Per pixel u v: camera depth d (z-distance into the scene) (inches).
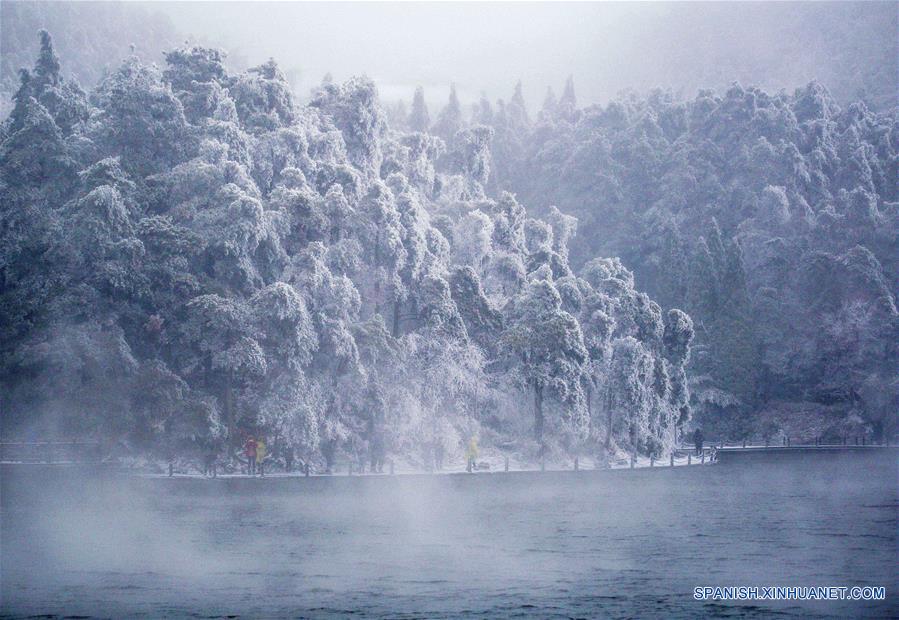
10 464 3048.7
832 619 1320.1
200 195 3828.7
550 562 1690.5
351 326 3757.4
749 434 6382.9
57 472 2984.7
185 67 4877.0
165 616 1295.5
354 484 3080.7
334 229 4087.1
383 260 4111.7
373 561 1683.1
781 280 7150.6
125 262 3373.5
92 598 1391.5
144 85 4114.2
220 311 3344.0
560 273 5487.2
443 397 3929.6
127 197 3619.6
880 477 3619.6
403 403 3730.3
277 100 4813.0
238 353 3294.8
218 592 1435.8
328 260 3961.6
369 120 5339.6
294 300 3412.9
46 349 3137.3
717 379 6422.2
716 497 2795.3
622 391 4384.8
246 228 3607.3
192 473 3270.2
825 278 6894.7
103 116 4232.3
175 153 4114.2
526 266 5398.6
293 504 2454.5
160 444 3218.5
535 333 4097.0
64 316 3240.7
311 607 1350.9
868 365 6496.1
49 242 3462.1
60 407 3142.2
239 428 3442.4
